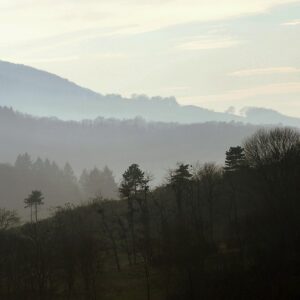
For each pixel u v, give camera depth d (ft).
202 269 307.78
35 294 328.08
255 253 313.12
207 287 291.58
